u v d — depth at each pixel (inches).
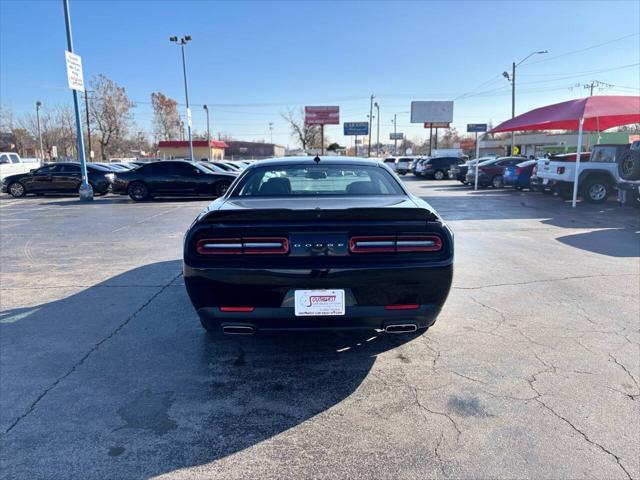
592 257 257.4
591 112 481.7
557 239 311.6
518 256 260.7
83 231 363.9
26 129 2485.2
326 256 111.3
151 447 93.7
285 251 111.3
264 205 129.3
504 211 467.5
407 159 1510.8
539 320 161.5
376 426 100.5
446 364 129.1
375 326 116.2
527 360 130.9
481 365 128.2
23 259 263.0
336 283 110.7
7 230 371.6
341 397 112.7
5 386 117.8
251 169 164.7
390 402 110.1
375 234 111.7
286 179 156.7
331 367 128.6
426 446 93.3
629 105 489.1
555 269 231.0
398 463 88.4
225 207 128.3
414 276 112.0
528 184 703.7
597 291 194.4
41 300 186.5
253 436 97.3
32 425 100.9
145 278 218.7
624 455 89.5
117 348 140.8
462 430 98.5
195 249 113.9
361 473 85.7
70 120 2488.9
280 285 110.7
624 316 165.0
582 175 528.7
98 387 117.5
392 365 129.2
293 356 135.6
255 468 87.4
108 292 196.9
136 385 118.6
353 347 141.3
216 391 115.8
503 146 2662.4
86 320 163.9
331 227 111.3
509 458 89.1
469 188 842.2
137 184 639.8
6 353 137.3
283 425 101.3
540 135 2353.6
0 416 104.2
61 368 127.9
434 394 113.3
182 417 104.3
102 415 105.0
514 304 178.5
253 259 111.9
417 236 113.0
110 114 2076.8
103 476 85.3
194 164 641.6
